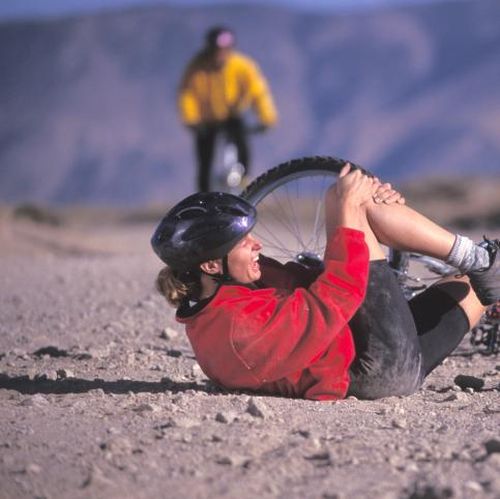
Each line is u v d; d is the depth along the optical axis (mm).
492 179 86562
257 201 17031
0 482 10617
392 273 14164
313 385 13945
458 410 13633
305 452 11508
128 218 94125
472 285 14547
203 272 13953
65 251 47562
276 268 14711
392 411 13273
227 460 11172
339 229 13734
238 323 13609
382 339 13898
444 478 10578
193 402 13844
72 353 18906
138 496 10320
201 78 45500
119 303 24984
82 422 12891
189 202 13930
